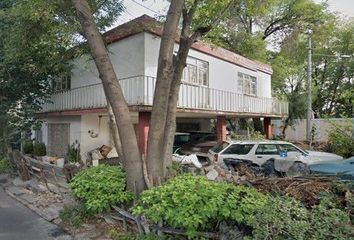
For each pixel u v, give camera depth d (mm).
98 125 16500
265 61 28109
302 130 26797
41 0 10141
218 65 17406
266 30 30703
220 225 4902
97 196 6496
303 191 5234
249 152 12219
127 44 13719
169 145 7051
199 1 8773
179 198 5008
